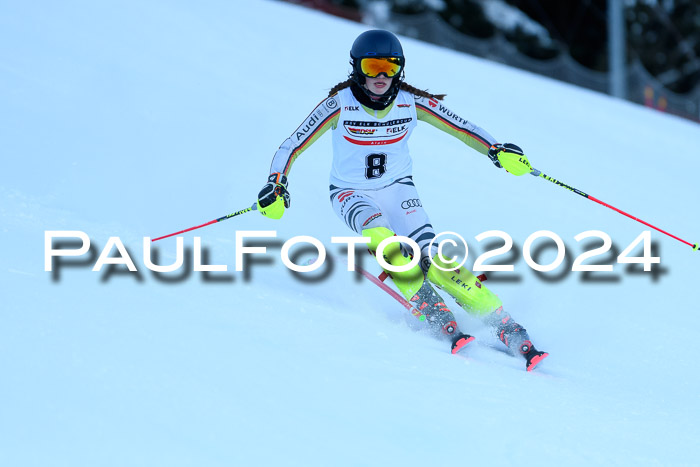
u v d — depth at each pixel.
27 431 7.57
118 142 21.17
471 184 25.55
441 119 15.35
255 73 32.47
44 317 9.95
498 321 13.77
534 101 43.47
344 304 14.45
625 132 43.44
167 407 8.39
